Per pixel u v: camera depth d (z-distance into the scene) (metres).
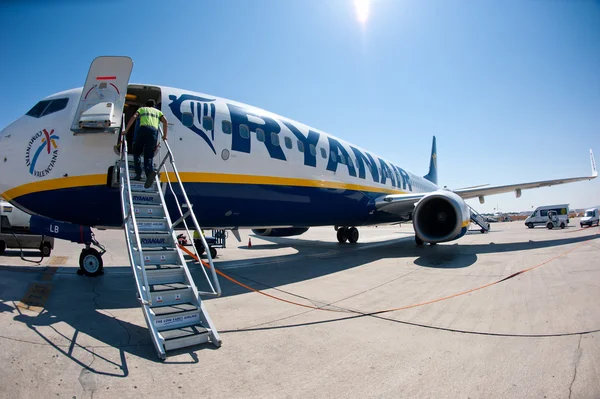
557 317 4.60
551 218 30.12
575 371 3.10
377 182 13.66
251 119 8.55
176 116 7.16
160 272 4.39
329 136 11.73
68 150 6.32
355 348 3.70
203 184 7.29
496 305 5.24
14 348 3.39
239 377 3.02
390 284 6.91
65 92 6.86
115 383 2.84
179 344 3.62
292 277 7.86
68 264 9.47
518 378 3.00
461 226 10.26
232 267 9.55
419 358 3.44
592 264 8.57
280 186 8.88
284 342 3.87
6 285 6.26
